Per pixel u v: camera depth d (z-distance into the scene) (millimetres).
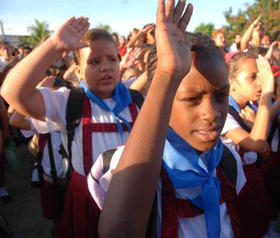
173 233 885
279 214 2924
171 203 908
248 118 2021
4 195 3920
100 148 1623
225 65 834
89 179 1029
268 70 1881
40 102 1562
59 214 2271
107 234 670
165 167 912
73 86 2412
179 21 796
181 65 710
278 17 17766
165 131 702
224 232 1006
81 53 1757
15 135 5992
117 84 1856
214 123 807
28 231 3359
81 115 1649
